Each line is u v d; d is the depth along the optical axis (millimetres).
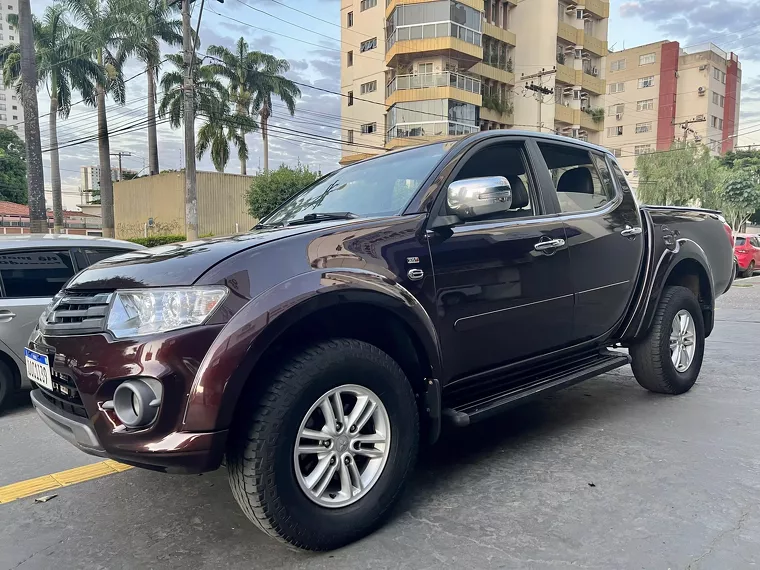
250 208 29562
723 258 5070
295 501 2258
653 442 3584
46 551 2504
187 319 2135
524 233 3238
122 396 2152
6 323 4758
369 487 2502
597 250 3697
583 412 4242
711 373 5375
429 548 2410
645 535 2467
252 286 2234
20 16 14523
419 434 2705
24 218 45500
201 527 2676
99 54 29016
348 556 2365
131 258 2625
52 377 2473
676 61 60938
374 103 38781
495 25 39375
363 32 39344
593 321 3715
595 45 43219
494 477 3115
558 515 2664
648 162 40438
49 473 3445
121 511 2879
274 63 38000
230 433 2170
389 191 3143
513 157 3504
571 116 42031
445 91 34000
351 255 2514
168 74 33156
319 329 2553
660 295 4324
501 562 2289
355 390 2457
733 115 66188
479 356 3023
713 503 2748
